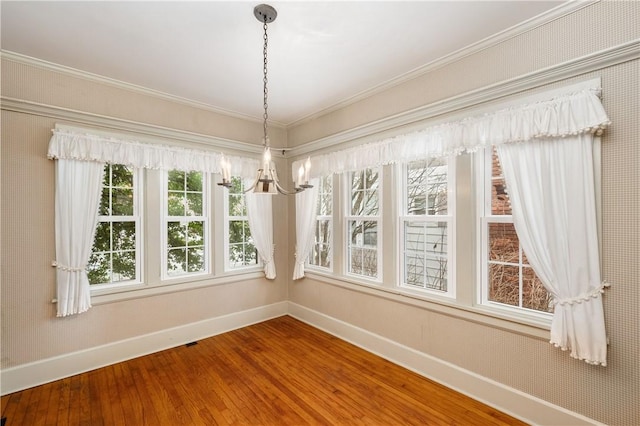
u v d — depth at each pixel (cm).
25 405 223
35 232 254
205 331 354
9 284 243
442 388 245
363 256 338
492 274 235
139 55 247
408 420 206
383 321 303
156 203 320
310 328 381
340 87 307
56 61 256
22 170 248
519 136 199
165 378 261
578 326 179
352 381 255
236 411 217
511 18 200
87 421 206
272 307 420
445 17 198
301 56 248
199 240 364
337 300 357
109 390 243
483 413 213
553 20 193
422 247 281
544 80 195
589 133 176
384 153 292
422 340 268
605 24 174
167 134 325
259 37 221
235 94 325
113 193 303
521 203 202
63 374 262
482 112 225
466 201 238
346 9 190
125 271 310
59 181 259
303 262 397
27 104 247
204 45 232
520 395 208
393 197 294
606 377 176
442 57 247
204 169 349
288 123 427
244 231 406
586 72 181
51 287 260
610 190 174
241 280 388
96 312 283
